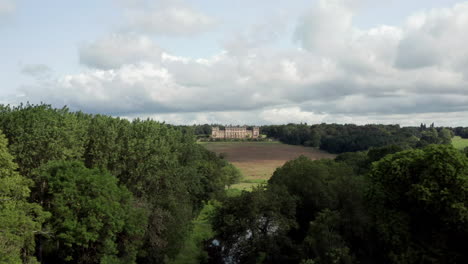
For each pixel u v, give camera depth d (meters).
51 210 36.25
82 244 33.12
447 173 32.50
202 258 46.56
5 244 25.69
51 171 35.09
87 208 32.78
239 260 42.41
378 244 37.59
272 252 40.00
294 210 43.44
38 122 39.78
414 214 36.16
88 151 48.62
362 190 42.53
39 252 36.50
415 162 36.44
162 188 51.25
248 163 186.75
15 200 30.27
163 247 41.31
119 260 34.72
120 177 49.38
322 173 47.69
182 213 45.34
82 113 56.59
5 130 40.16
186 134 70.81
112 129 47.94
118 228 34.12
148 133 53.84
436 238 33.50
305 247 38.03
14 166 32.06
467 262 32.16
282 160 196.50
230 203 42.66
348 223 38.44
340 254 33.22
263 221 43.12
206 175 72.44
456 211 30.59
